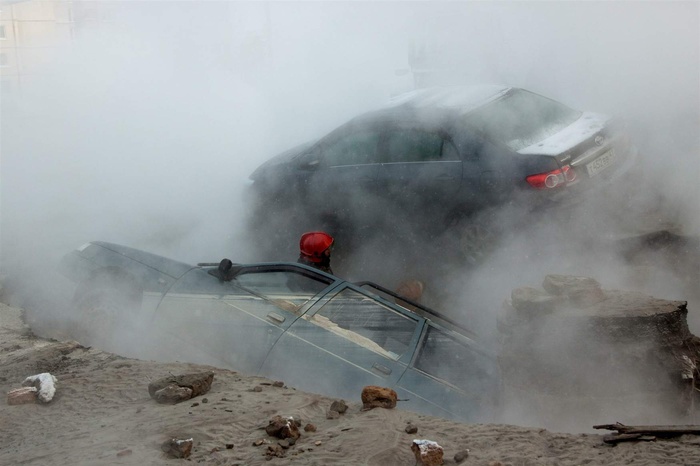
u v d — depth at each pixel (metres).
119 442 3.63
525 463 3.30
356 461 3.35
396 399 4.08
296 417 3.87
